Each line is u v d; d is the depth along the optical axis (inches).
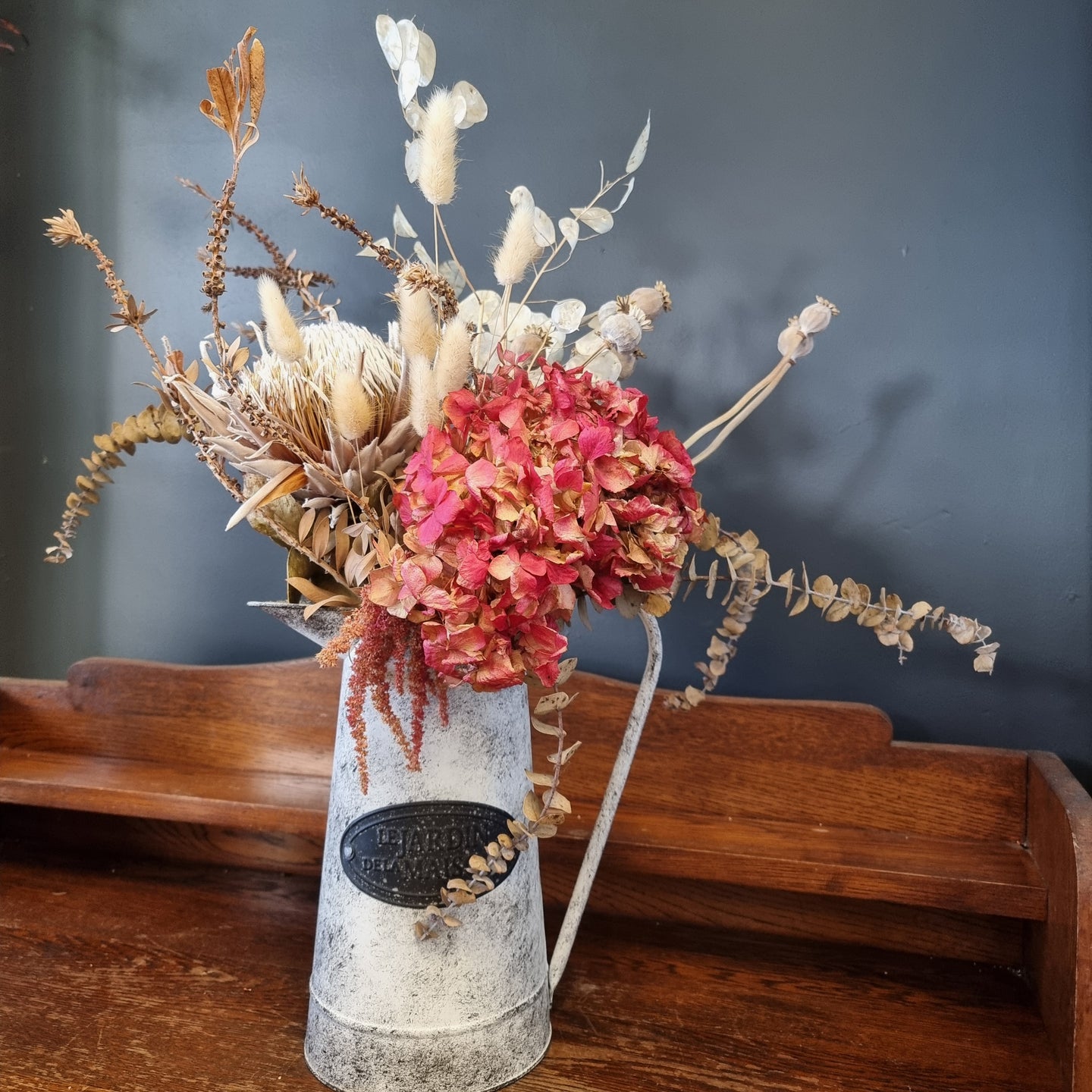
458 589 20.8
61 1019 31.3
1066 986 29.2
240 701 40.6
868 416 37.5
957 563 37.3
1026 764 35.2
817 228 37.4
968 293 36.6
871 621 31.1
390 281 40.5
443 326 25.0
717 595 39.2
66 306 42.9
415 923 26.3
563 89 38.9
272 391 24.7
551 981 30.6
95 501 33.4
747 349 38.2
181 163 41.6
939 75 36.4
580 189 39.0
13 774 39.9
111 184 42.2
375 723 26.6
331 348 25.2
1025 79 35.8
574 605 23.0
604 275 39.0
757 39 37.5
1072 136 35.5
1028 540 36.7
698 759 37.7
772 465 38.4
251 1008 32.1
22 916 37.9
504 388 24.2
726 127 37.9
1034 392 36.3
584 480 22.1
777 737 37.1
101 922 37.6
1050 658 36.8
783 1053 30.3
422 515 21.3
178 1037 30.4
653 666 29.6
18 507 44.1
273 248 31.3
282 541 26.1
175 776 39.9
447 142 24.6
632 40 38.4
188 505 43.0
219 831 42.7
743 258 38.0
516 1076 28.2
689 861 34.3
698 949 37.0
